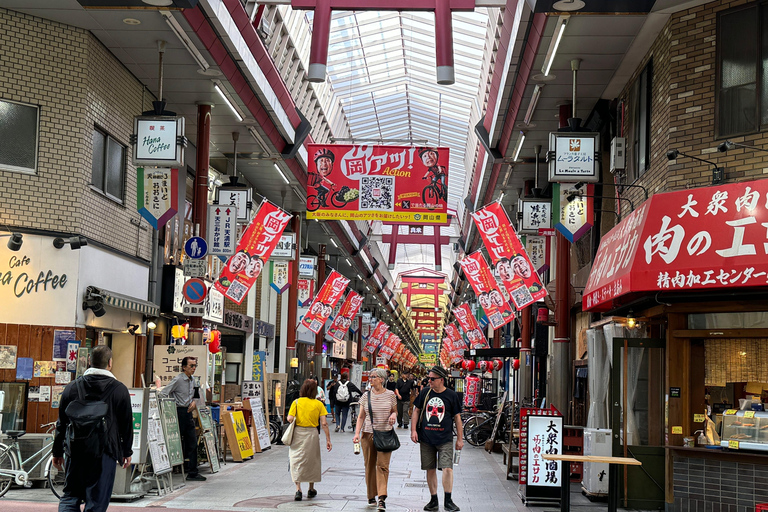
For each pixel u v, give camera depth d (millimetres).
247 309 26594
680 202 9523
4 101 12031
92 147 13016
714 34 10258
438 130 25844
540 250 20453
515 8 11766
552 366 16266
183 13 11281
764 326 9500
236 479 12383
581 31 11430
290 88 17469
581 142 12109
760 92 9656
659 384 11047
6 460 9992
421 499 10930
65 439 6520
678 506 9727
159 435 10609
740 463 9156
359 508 9898
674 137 10492
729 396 9938
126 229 14766
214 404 15828
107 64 13422
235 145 17953
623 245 10523
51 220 12258
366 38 18656
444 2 11867
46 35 12352
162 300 16844
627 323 11625
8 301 11766
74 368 12070
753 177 9625
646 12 9992
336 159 17500
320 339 38281
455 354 43469
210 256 20859
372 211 17391
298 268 28797
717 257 8805
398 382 28109
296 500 10352
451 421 9984
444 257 55156
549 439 10812
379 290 47594
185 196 18734
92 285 12805
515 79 14266
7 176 11969
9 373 11680
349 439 21344
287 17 15398
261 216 16656
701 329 9953
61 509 6316
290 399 22594
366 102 23016
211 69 13773
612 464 8805
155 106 12641
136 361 15734
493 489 12312
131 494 9867
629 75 13227
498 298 22328
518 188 22094
